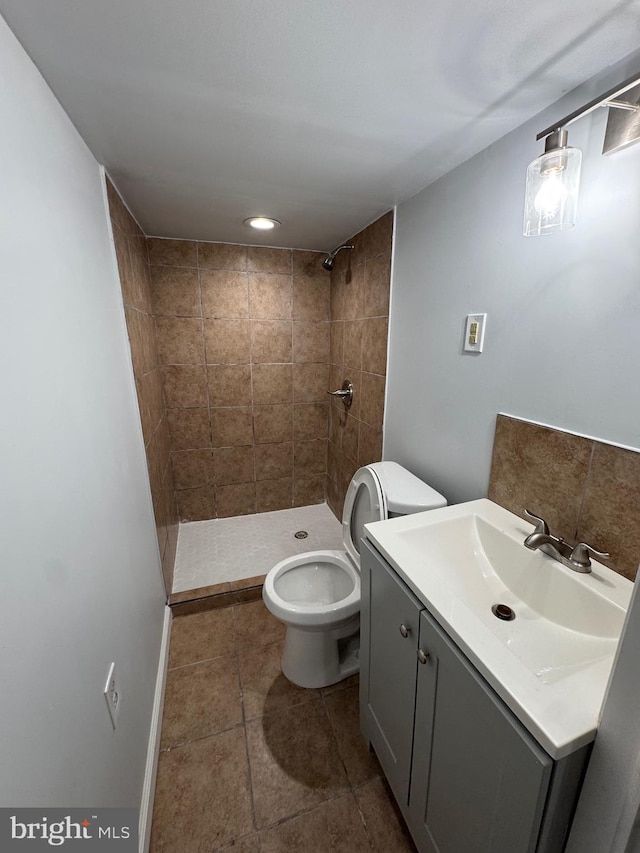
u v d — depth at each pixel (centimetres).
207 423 255
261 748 127
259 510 285
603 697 58
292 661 149
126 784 94
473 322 122
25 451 60
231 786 116
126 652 106
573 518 95
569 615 86
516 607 96
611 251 81
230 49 73
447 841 81
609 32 69
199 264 227
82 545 80
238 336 246
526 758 56
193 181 136
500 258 110
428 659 81
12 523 54
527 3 62
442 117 97
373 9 64
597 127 81
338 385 251
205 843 103
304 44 72
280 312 250
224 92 87
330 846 102
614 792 52
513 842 62
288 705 142
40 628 60
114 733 89
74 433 82
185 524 268
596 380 87
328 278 254
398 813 109
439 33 69
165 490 212
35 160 74
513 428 110
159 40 71
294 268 245
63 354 80
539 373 101
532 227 82
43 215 76
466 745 71
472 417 127
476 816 71
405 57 75
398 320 168
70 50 72
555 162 75
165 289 225
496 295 113
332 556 166
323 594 164
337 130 103
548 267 96
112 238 131
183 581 205
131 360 146
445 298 136
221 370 248
